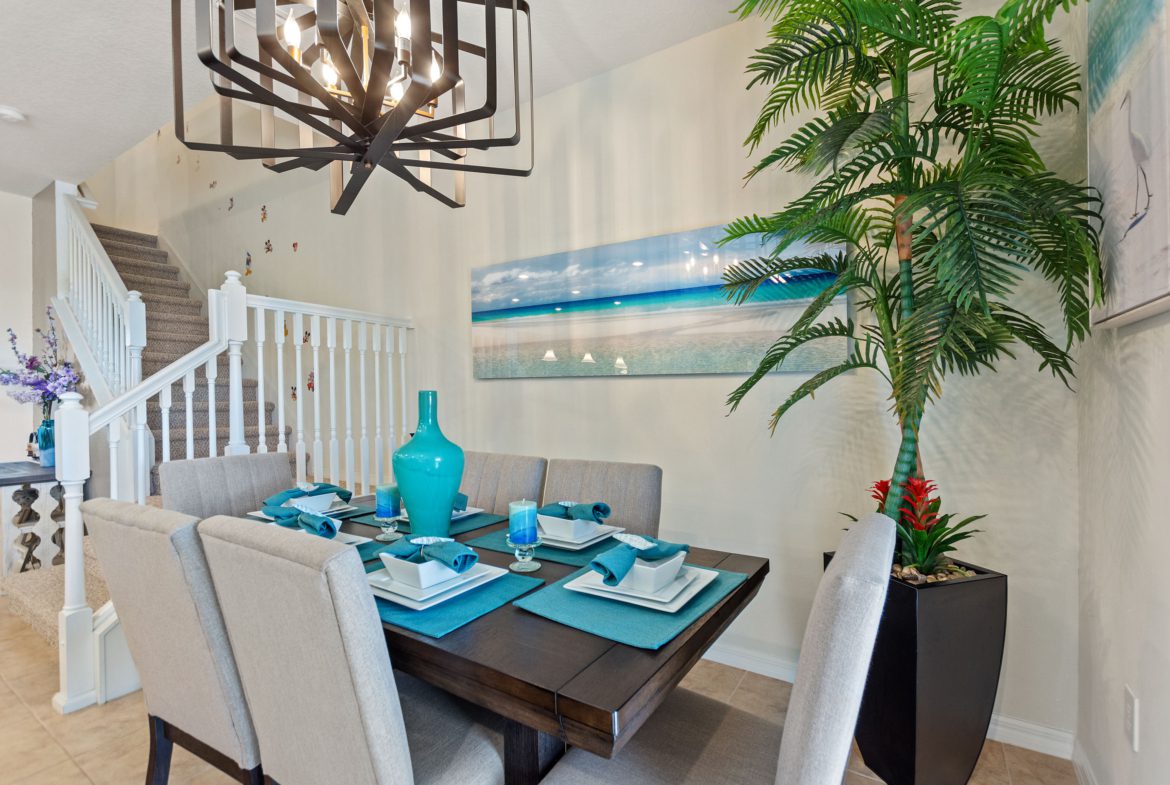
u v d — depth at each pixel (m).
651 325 2.58
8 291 4.35
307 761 1.03
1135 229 1.17
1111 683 1.47
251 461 2.23
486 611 1.14
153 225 5.62
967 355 1.69
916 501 1.61
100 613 2.16
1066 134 1.78
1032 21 1.44
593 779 1.06
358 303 3.77
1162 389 1.18
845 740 0.81
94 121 3.03
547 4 2.23
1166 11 1.04
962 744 1.54
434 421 1.59
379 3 1.13
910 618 1.48
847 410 2.18
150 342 4.18
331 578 0.85
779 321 2.29
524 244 2.98
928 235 1.54
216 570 1.04
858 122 1.57
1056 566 1.82
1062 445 1.82
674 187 2.54
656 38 2.47
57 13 2.16
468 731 1.20
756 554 2.37
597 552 1.54
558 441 2.88
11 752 1.83
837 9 1.52
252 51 2.39
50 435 3.57
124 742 1.88
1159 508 1.19
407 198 3.49
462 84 1.76
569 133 2.83
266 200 4.43
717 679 2.31
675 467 2.55
